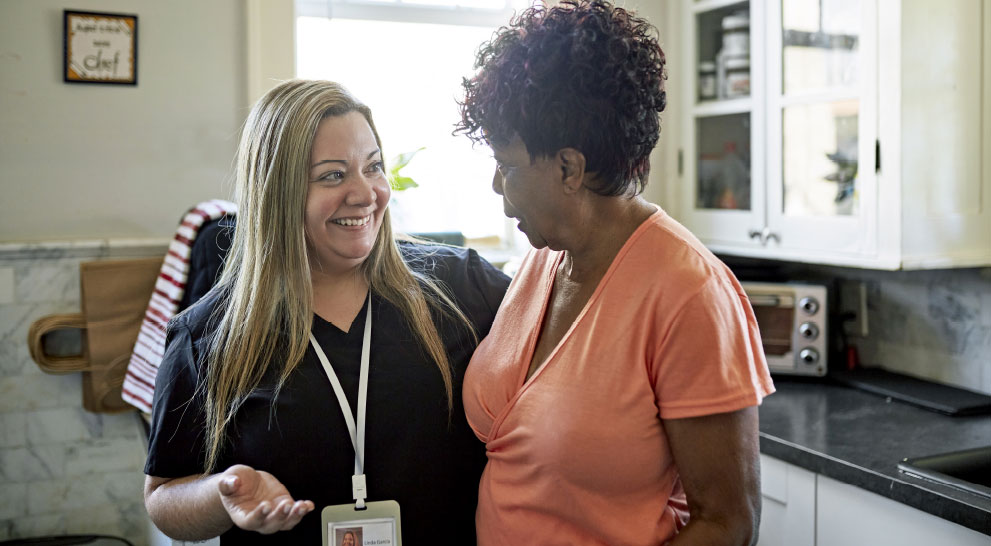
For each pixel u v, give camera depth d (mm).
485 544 1251
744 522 1055
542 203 1123
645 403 1086
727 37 2598
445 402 1354
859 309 2615
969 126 2121
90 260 2363
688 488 1080
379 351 1356
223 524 1262
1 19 2270
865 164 2133
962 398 2197
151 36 2395
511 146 1107
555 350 1156
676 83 2812
